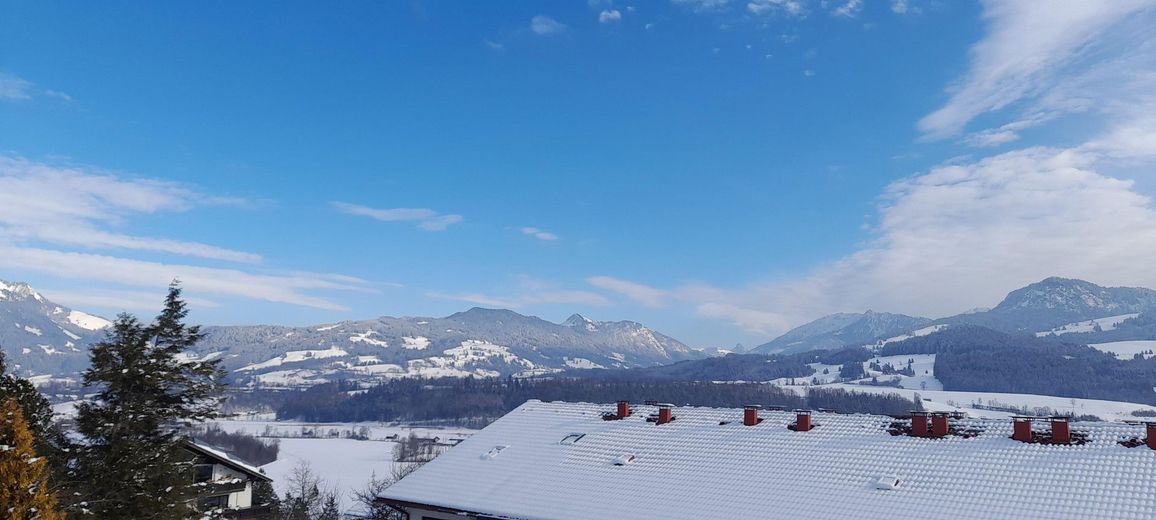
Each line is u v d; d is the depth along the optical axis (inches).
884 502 975.6
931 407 7022.6
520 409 1582.2
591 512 1089.4
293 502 2304.4
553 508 1119.6
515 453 1348.4
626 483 1160.8
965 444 1080.2
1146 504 850.8
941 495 964.0
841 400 6924.2
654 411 1460.4
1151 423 992.2
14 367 1077.8
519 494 1184.2
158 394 1190.3
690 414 1413.6
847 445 1152.8
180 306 1224.8
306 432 7450.8
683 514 1041.5
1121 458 950.4
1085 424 1062.4
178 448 1220.5
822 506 994.1
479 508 1159.0
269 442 5723.4
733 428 1302.9
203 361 1248.2
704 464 1180.5
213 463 1845.5
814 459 1128.2
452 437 6668.3
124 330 1181.1
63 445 1095.6
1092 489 902.4
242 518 1897.1
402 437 6786.4
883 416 1233.4
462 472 1304.1
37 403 1063.6
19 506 770.8
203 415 1232.2
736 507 1033.5
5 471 767.7
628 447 1296.8
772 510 1008.2
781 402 6747.1
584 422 1450.5
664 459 1225.4
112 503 1106.1
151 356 1178.6
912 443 1115.9
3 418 785.6
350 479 3710.6
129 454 1118.4
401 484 1295.5
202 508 1439.5
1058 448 1011.9
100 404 1153.4
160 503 1143.0
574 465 1257.4
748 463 1155.9
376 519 1967.3
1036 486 936.3
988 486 961.5
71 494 1032.2
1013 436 1067.9
